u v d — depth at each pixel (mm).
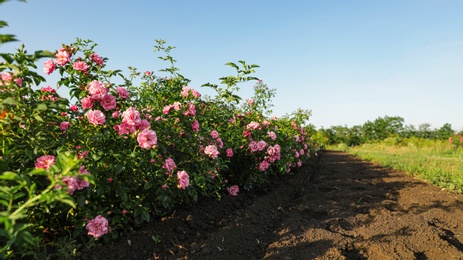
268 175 7410
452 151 17938
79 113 3199
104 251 3068
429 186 7023
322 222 4730
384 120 34812
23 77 2896
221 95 5008
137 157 3389
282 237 4094
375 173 9000
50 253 2926
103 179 3295
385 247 3785
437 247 3820
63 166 2160
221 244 3637
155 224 3818
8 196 2146
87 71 3477
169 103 4840
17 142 2852
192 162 4406
